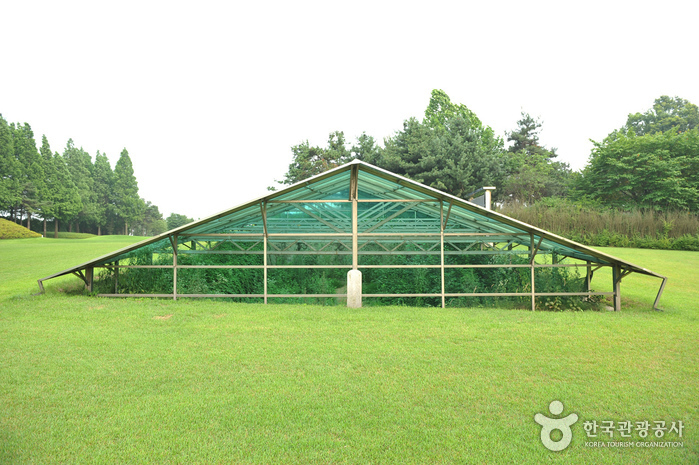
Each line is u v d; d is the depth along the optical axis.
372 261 18.12
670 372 8.24
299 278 17.77
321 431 5.78
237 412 6.32
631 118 76.44
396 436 5.66
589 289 16.00
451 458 5.15
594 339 10.51
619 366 8.53
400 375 7.90
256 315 12.88
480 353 9.27
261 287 17.12
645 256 27.02
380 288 17.14
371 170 13.98
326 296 15.26
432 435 5.69
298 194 15.38
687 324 12.32
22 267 21.11
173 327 11.31
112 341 9.88
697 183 39.88
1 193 62.59
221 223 15.62
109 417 6.12
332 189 16.06
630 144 43.56
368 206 16.47
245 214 15.59
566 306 15.81
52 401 6.62
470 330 11.29
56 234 72.25
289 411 6.36
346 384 7.43
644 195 42.62
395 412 6.37
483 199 21.75
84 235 79.38
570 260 24.75
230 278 16.91
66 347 9.37
